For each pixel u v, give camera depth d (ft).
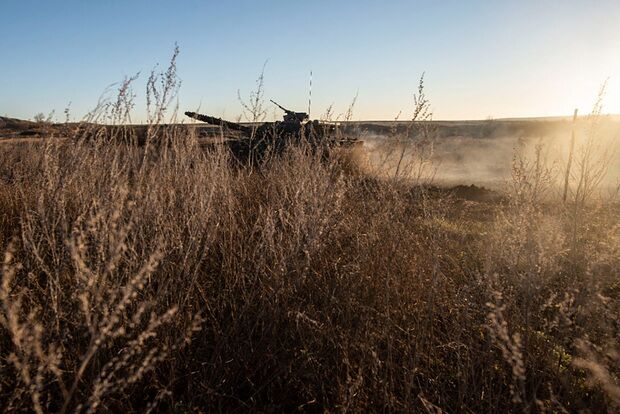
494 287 11.28
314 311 11.16
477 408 9.25
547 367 9.68
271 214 12.07
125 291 6.72
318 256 12.51
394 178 13.17
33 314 6.57
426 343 10.41
